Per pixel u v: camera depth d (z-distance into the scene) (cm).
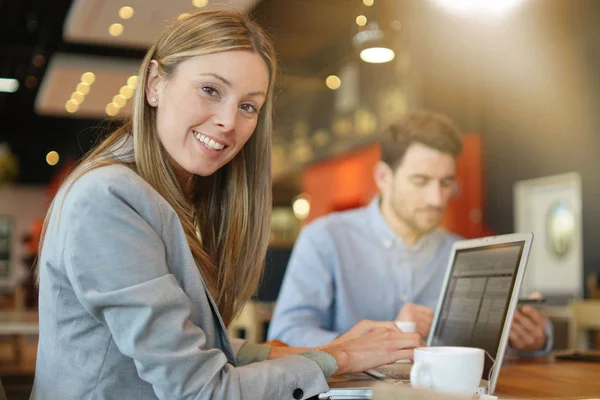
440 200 246
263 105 157
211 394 115
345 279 247
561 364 185
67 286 119
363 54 453
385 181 255
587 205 566
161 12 580
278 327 238
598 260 555
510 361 192
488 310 153
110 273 115
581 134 568
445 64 663
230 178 159
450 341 169
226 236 158
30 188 1470
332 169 876
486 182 668
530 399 123
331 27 623
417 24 646
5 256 1446
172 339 115
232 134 139
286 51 677
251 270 161
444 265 258
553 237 622
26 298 684
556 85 594
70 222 117
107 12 585
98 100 880
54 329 121
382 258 252
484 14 638
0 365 480
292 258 255
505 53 651
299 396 125
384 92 713
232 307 160
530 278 646
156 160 137
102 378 119
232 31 137
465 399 71
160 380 114
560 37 589
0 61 777
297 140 925
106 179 120
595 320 296
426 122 247
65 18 640
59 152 1377
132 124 139
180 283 127
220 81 136
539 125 614
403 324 178
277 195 1120
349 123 789
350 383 142
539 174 614
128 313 114
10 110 1083
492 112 666
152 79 140
